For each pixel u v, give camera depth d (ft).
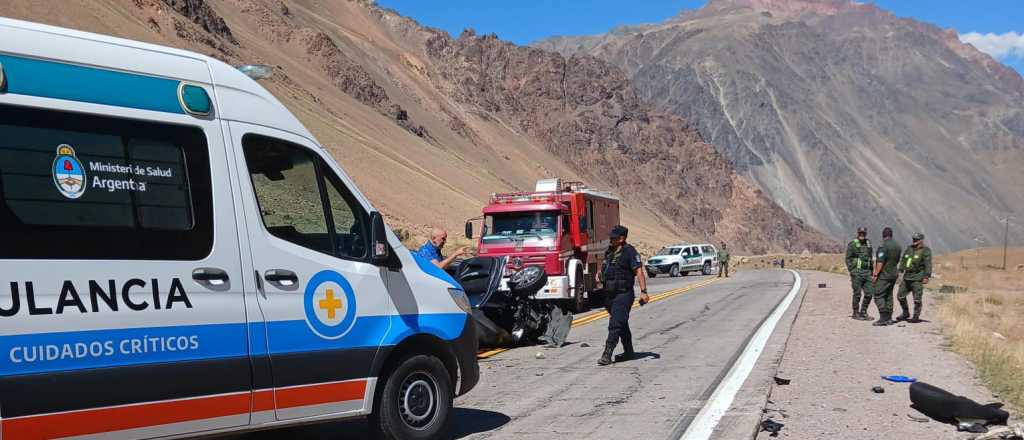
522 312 44.45
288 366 19.71
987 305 75.10
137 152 17.90
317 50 493.36
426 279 23.39
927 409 25.82
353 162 274.36
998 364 35.27
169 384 17.72
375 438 21.91
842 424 24.86
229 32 392.27
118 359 17.07
